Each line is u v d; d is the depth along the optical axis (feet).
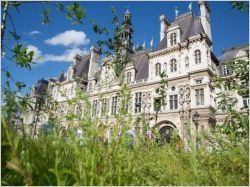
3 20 8.68
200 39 93.40
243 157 8.26
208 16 110.83
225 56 108.78
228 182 7.28
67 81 143.84
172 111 88.63
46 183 5.63
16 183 5.17
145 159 9.02
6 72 7.93
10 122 6.56
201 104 83.87
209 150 10.17
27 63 9.15
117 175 6.54
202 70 86.74
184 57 96.43
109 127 8.07
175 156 9.66
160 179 7.75
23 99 7.72
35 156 6.25
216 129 12.80
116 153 6.97
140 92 103.40
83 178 5.55
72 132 6.76
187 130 9.67
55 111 10.82
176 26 105.40
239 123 13.33
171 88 94.53
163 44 109.29
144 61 119.24
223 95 20.16
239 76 19.16
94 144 7.00
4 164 5.41
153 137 11.94
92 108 8.21
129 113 8.20
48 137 7.77
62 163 6.17
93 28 14.38
